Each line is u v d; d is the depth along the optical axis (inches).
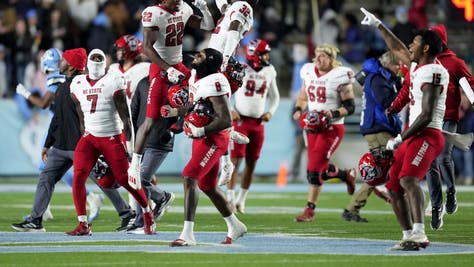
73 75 1585.9
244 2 1472.7
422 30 1285.7
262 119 1971.0
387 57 1720.0
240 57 2915.8
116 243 1360.7
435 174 1594.5
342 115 1801.2
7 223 1702.8
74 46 3046.3
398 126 1732.3
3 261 1163.9
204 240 1401.3
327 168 1829.5
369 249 1299.2
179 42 1529.3
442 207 1609.3
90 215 1765.5
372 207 2123.5
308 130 1792.6
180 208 2053.4
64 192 2532.0
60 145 1562.5
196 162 1296.8
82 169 1462.8
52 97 1728.6
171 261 1164.5
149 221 1488.7
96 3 3132.4
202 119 1272.1
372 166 1311.5
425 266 1133.1
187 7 1540.4
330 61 1828.2
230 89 1352.1
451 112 1631.4
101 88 1445.6
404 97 1434.5
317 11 3339.1
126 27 3100.4
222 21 1503.4
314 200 1792.6
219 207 1339.8
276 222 1754.4
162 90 1515.7
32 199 2282.2
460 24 2228.1
